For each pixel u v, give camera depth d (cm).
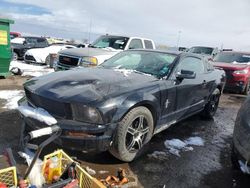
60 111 343
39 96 361
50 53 1259
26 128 376
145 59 499
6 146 393
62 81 383
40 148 219
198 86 528
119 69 471
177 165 395
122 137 352
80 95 341
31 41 1554
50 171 254
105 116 330
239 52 1145
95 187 239
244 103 364
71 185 231
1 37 799
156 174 364
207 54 1602
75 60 756
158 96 405
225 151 462
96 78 393
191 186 346
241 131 335
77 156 386
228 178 374
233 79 975
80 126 326
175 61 477
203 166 401
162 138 487
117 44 930
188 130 549
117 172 355
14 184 237
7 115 518
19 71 957
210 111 632
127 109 349
